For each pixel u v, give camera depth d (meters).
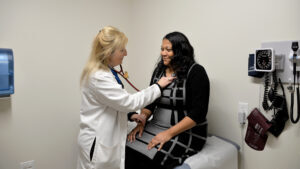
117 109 1.27
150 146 1.29
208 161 1.29
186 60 1.37
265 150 1.45
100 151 1.26
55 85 1.84
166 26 1.95
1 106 1.63
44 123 1.82
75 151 2.00
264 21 1.38
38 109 1.78
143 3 2.14
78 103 1.97
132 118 1.50
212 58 1.66
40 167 1.84
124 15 2.22
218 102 1.65
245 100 1.51
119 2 2.17
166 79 1.40
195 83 1.31
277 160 1.41
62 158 1.94
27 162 1.77
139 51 2.23
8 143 1.68
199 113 1.28
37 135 1.80
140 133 1.43
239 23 1.49
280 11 1.32
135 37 2.26
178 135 1.33
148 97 1.31
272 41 1.36
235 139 1.58
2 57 1.50
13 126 1.69
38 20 1.72
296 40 1.26
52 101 1.84
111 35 1.26
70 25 1.87
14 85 1.66
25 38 1.67
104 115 1.30
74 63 1.92
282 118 1.35
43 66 1.77
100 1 2.03
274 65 1.31
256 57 1.34
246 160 1.54
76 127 1.98
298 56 1.24
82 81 1.34
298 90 1.28
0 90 1.51
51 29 1.78
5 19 1.59
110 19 2.12
